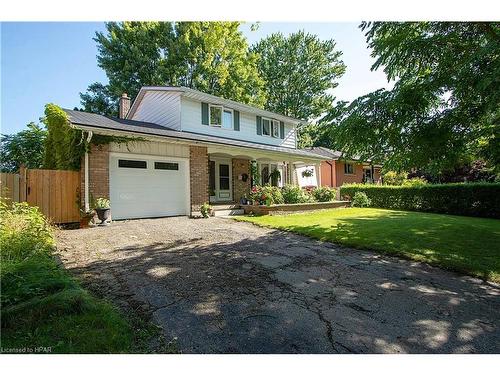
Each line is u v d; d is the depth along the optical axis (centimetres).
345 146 779
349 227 875
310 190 1611
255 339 268
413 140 704
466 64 573
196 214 1134
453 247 625
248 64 2945
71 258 517
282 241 696
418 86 659
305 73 3547
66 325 269
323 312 325
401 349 259
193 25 2528
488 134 743
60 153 991
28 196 811
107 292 367
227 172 1582
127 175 989
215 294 369
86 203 877
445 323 306
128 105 1692
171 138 1020
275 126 1872
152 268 469
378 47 760
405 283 426
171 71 2498
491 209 1334
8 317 263
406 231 809
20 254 432
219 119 1523
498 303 361
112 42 2612
